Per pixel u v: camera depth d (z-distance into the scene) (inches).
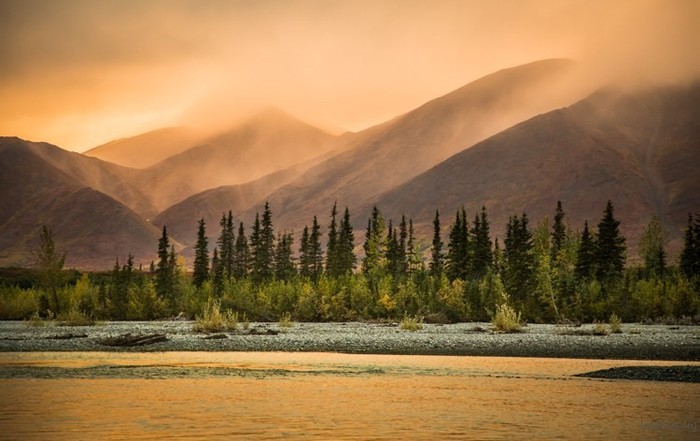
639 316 3799.2
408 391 1241.4
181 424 949.8
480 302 3969.0
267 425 946.1
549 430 925.8
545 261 3814.0
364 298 4114.2
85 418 983.6
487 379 1405.0
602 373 1481.3
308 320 3917.3
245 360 1747.0
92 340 2197.3
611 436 895.7
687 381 1369.3
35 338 2257.6
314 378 1406.3
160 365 1614.2
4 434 885.8
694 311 3905.0
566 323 3496.6
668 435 901.2
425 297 4094.5
